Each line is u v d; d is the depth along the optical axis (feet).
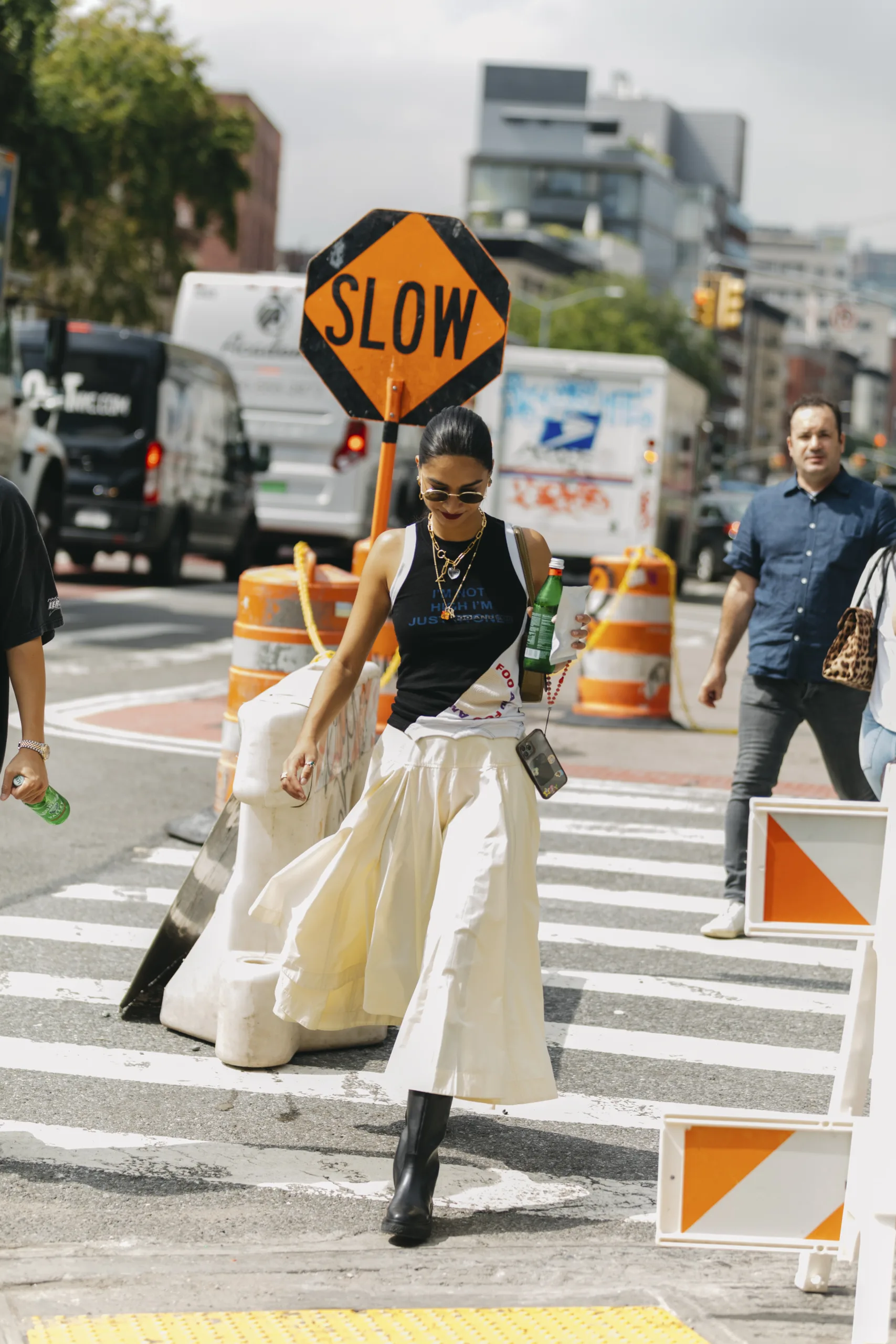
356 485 95.66
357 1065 20.07
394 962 15.64
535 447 91.61
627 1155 17.75
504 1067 15.01
